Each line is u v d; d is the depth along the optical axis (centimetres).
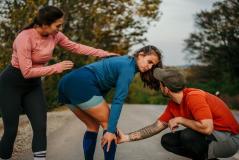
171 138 560
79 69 538
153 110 1591
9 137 551
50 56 542
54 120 1179
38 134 538
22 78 532
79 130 978
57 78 1678
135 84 3581
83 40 1980
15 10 1543
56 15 514
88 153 571
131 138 550
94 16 1989
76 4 1938
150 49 529
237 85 4719
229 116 531
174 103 545
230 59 5022
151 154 719
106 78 525
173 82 521
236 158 694
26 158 671
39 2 1602
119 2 2067
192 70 5300
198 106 513
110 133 514
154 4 2117
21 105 556
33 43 522
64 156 696
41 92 554
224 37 5069
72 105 554
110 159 538
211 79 5203
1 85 539
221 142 523
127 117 1288
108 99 2530
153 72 533
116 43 2162
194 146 536
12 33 1561
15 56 530
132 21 2109
